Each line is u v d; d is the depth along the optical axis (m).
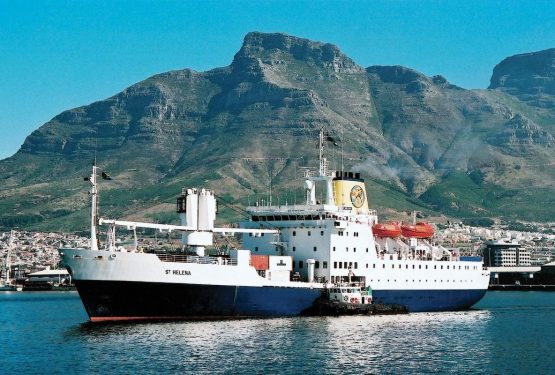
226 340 108.44
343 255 135.00
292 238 136.88
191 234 126.31
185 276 118.56
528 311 175.00
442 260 154.75
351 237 136.12
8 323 148.25
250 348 103.38
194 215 126.50
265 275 128.12
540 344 113.75
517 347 110.88
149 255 116.44
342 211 137.75
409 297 145.25
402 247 150.88
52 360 98.31
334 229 133.50
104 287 115.94
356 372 91.94
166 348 102.88
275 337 111.31
